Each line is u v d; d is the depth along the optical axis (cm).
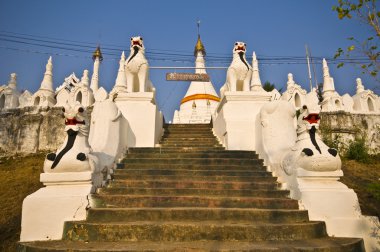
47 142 1304
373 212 665
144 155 899
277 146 791
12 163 1203
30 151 1292
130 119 1068
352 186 823
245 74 1212
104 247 433
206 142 1148
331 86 1529
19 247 478
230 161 848
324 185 609
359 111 1385
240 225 494
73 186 589
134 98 1095
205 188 693
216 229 487
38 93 1426
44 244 467
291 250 429
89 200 575
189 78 1287
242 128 1042
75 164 588
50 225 540
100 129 801
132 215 546
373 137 1310
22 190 891
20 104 1456
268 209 577
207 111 2580
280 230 497
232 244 454
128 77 1186
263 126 857
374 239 545
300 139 668
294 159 657
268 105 854
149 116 1077
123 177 742
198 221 537
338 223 558
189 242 469
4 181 982
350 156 1143
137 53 1197
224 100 1129
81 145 619
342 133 1278
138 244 454
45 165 586
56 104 1438
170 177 745
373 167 1058
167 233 485
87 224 500
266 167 802
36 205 547
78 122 623
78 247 435
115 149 808
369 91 1459
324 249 438
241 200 617
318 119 654
